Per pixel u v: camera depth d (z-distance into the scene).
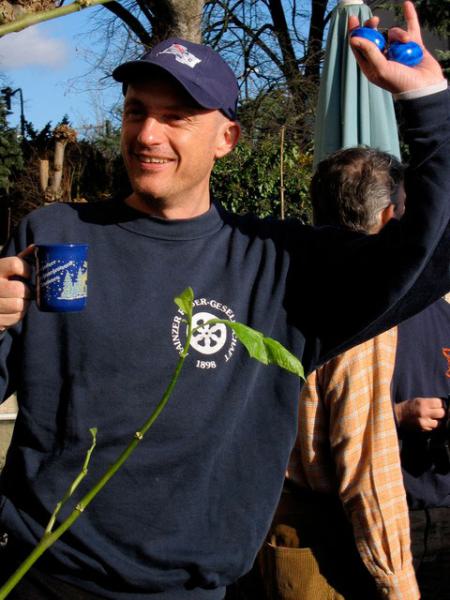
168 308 2.06
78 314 2.03
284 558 2.51
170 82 2.03
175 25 13.32
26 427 2.05
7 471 2.09
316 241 2.18
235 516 2.07
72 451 2.00
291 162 10.73
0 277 1.79
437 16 16.05
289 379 2.12
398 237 2.00
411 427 2.67
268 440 2.10
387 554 2.34
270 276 2.15
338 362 2.40
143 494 1.99
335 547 2.50
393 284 1.99
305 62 17.69
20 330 2.05
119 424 2.00
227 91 2.13
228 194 10.68
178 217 2.13
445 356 2.78
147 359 2.02
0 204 17.81
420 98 1.91
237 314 2.10
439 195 1.90
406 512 2.37
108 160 16.88
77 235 2.14
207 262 2.12
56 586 2.00
